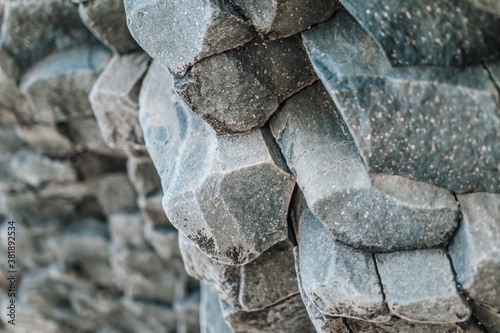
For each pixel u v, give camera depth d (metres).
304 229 1.83
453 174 1.60
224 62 1.71
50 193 3.63
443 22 1.54
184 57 1.70
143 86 2.21
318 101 1.79
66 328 4.46
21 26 2.45
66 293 4.32
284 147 1.81
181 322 3.99
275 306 2.10
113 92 2.24
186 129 1.93
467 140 1.56
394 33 1.55
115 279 4.17
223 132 1.82
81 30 2.49
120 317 4.45
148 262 3.79
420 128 1.57
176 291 3.96
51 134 3.06
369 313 1.68
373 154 1.61
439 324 1.74
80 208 3.95
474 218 1.59
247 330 2.19
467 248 1.59
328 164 1.69
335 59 1.63
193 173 1.81
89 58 2.52
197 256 2.04
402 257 1.67
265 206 1.83
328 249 1.74
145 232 3.44
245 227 1.82
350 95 1.58
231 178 1.77
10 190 3.67
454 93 1.54
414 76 1.56
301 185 1.72
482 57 1.56
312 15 1.69
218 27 1.64
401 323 1.76
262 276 2.00
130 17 1.72
